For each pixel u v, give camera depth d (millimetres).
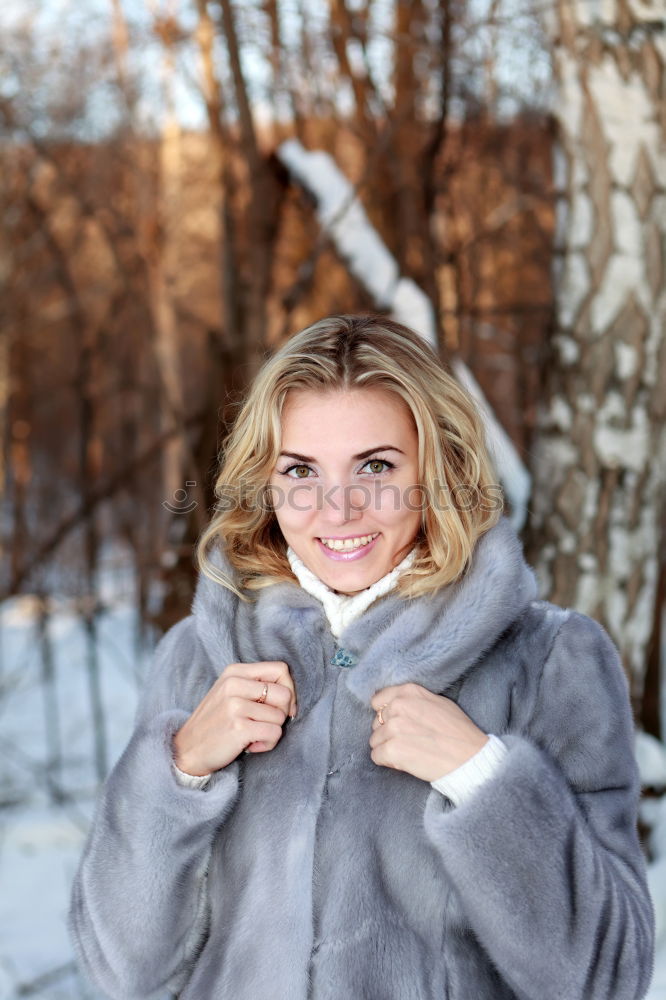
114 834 1243
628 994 1100
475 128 4785
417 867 1174
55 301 9930
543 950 1078
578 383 2527
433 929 1161
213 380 3613
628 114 2465
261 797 1251
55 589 5188
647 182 2475
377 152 3299
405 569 1280
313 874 1191
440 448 1232
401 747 1139
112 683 6137
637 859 1180
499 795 1095
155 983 1267
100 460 8523
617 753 1207
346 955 1146
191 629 1472
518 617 1271
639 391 2514
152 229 6176
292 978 1145
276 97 4379
